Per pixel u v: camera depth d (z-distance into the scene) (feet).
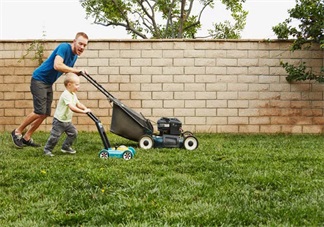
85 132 31.63
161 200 12.59
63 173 15.55
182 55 31.89
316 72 31.86
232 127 32.04
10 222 10.97
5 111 32.19
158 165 17.63
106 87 31.99
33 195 13.16
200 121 32.07
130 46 31.91
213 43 31.83
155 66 31.94
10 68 32.09
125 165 17.42
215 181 14.83
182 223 10.64
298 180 14.82
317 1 30.45
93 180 14.53
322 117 31.96
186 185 14.28
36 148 22.68
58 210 12.00
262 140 26.89
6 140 25.77
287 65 31.27
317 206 11.96
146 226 10.47
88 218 11.23
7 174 15.64
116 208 11.91
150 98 32.01
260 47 31.83
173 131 23.15
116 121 22.75
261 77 31.94
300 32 31.19
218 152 20.97
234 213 11.30
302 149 22.66
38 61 32.04
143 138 22.75
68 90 20.57
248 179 14.83
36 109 22.61
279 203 12.41
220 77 31.94
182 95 31.99
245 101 31.99
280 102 31.94
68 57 21.75
